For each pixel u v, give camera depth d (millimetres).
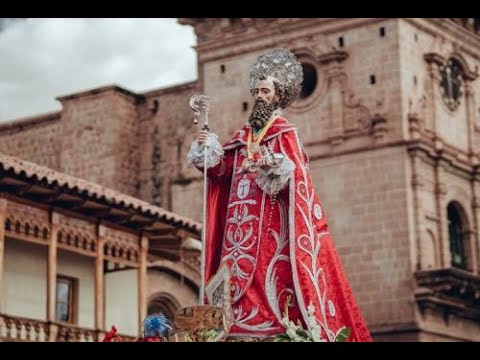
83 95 58719
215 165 9672
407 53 50031
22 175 30781
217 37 54094
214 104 53719
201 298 9320
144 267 36344
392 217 48062
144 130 58094
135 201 35125
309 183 9352
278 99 9734
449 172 51281
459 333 49031
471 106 53656
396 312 47250
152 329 9125
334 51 50469
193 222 37000
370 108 49500
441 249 49344
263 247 9250
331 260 9336
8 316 30484
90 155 58062
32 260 33469
